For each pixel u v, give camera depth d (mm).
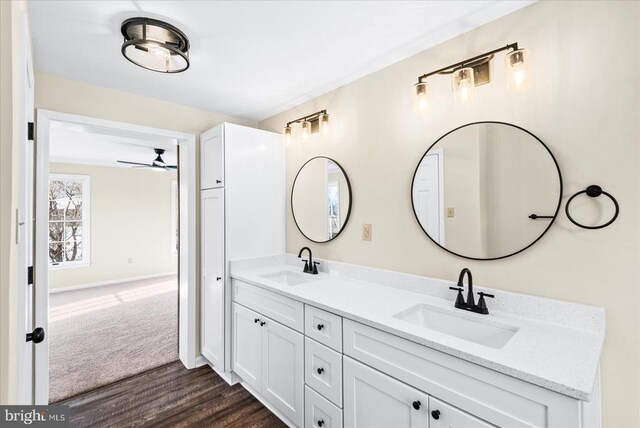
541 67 1361
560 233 1314
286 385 1850
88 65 1911
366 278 2051
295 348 1780
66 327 3564
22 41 993
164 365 2672
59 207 5383
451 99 1658
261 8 1416
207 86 2250
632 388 1152
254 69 1995
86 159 5332
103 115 2215
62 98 2053
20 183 1007
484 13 1468
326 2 1386
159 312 4121
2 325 724
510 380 975
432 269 1739
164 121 2502
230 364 2383
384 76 1973
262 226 2584
